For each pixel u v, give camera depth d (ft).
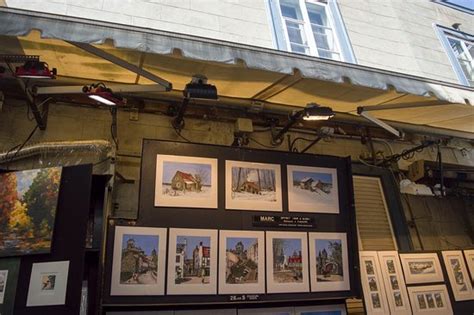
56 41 8.19
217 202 10.14
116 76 10.17
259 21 14.55
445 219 14.93
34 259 7.80
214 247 9.77
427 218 14.60
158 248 9.32
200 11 13.57
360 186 13.52
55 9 11.46
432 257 12.37
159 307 9.09
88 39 7.32
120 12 12.25
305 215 10.89
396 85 9.86
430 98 11.07
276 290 9.96
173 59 8.91
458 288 12.09
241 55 8.48
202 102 12.03
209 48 8.25
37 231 7.95
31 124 10.52
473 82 18.74
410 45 17.74
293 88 10.78
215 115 12.28
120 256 8.98
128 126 11.42
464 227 15.12
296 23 16.16
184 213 9.79
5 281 7.63
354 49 16.22
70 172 8.44
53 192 8.25
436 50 18.43
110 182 9.79
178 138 11.84
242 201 10.39
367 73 9.74
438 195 14.65
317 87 10.66
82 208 8.06
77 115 11.03
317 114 10.70
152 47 7.69
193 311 9.30
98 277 8.49
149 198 9.61
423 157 15.29
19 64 8.91
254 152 10.93
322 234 10.89
